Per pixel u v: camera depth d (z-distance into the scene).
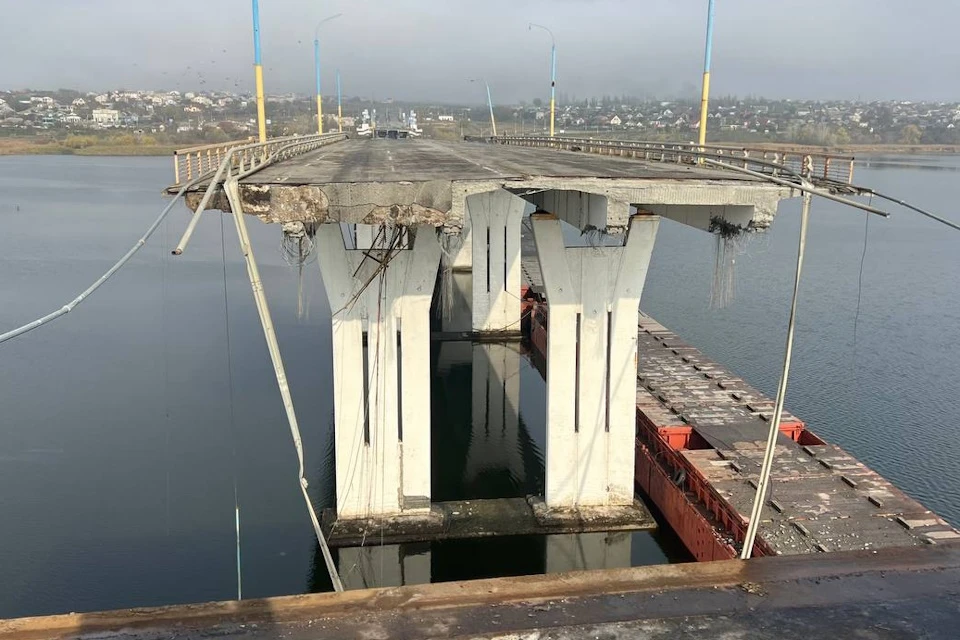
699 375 28.42
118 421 30.08
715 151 25.78
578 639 4.27
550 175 17.38
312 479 25.16
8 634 4.31
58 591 19.08
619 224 15.72
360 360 19.20
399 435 20.28
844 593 4.71
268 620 4.42
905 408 32.22
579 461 20.39
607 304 19.62
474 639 4.24
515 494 24.73
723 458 20.56
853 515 17.22
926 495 24.86
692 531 19.09
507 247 42.25
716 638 4.28
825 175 16.16
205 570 19.91
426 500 20.16
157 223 10.20
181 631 4.33
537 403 34.84
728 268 17.38
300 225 13.69
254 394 33.25
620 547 20.30
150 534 21.61
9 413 30.67
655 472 22.30
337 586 8.41
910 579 4.87
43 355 38.25
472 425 32.03
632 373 20.05
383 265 18.56
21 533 21.75
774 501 17.86
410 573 19.61
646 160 27.55
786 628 4.36
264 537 21.48
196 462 26.48
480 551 19.94
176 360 37.84
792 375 36.62
